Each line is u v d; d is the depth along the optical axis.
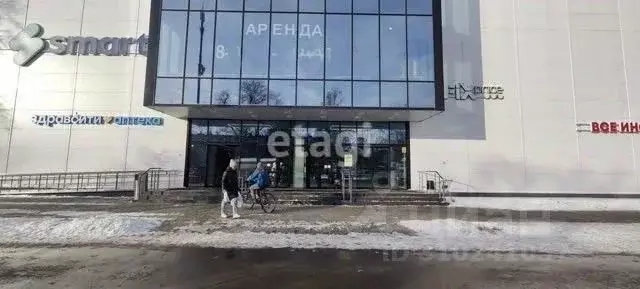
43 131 21.52
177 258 7.81
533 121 21.98
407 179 21.70
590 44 22.31
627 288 6.33
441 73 19.02
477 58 22.27
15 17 22.08
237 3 19.14
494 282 6.54
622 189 21.55
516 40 22.36
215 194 17.47
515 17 22.22
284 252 8.37
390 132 22.12
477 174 21.70
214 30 18.95
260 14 19.14
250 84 18.73
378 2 19.38
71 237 9.51
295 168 21.77
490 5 22.38
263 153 21.84
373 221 12.27
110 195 20.08
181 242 9.14
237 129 21.98
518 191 21.59
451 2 22.39
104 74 21.97
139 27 22.23
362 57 19.06
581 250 8.94
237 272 6.96
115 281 6.36
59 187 21.23
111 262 7.47
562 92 22.09
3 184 21.17
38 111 21.64
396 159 21.95
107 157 21.52
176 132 21.86
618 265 7.72
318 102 18.75
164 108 19.08
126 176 21.42
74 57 22.00
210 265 7.36
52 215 12.54
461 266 7.48
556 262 7.89
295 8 19.22
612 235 10.67
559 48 22.28
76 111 21.72
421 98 18.92
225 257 7.93
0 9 22.11
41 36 22.03
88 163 21.42
